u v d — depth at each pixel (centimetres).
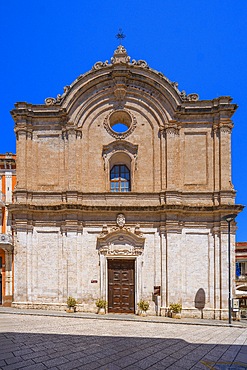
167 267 3073
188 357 1625
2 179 3884
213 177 3234
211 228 3173
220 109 3234
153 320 2762
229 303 2770
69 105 3294
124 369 1400
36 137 3353
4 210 3822
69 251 3116
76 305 3047
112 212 3192
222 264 3075
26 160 3291
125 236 3164
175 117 3275
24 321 2505
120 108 3353
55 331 2112
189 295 3089
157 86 3288
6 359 1427
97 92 3350
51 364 1396
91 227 3209
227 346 1895
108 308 3111
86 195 3247
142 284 3105
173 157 3222
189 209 3152
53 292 3131
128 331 2253
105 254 3141
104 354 1603
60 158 3306
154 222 3184
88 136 3328
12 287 3478
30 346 1670
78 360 1478
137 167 3288
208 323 2727
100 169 3303
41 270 3172
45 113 3338
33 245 3203
